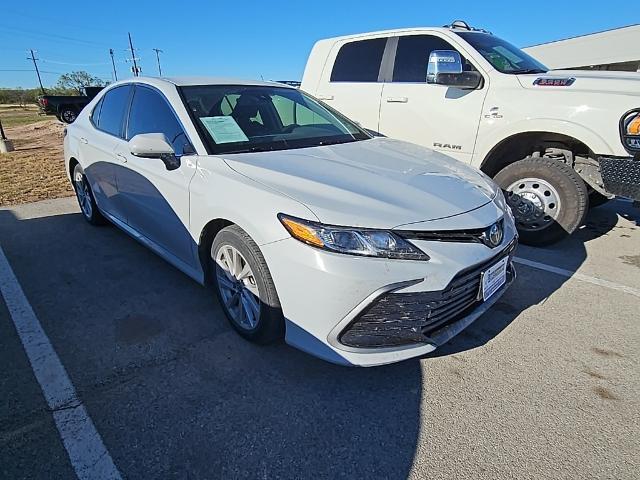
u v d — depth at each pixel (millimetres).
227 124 2707
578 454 1685
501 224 2221
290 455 1683
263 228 2002
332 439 1760
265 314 2148
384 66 4535
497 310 2795
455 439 1762
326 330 1890
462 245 1956
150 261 3535
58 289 3039
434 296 1874
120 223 3684
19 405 1927
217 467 1626
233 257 2318
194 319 2650
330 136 3025
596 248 3912
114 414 1879
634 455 1678
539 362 2256
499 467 1630
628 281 3217
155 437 1759
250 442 1741
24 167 8234
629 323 2629
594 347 2387
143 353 2311
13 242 3975
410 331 1923
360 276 1788
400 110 4340
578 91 3350
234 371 2168
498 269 2207
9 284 3113
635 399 1983
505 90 3670
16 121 26359
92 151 3770
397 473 1607
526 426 1826
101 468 1615
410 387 2066
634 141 3092
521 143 3926
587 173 3738
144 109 3088
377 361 1891
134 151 2389
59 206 5309
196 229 2488
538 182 3721
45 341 2416
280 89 3369
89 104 4266
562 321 2656
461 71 3734
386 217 1876
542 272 3371
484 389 2053
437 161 2730
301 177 2131
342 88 4891
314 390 2041
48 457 1660
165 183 2689
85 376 2125
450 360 2273
